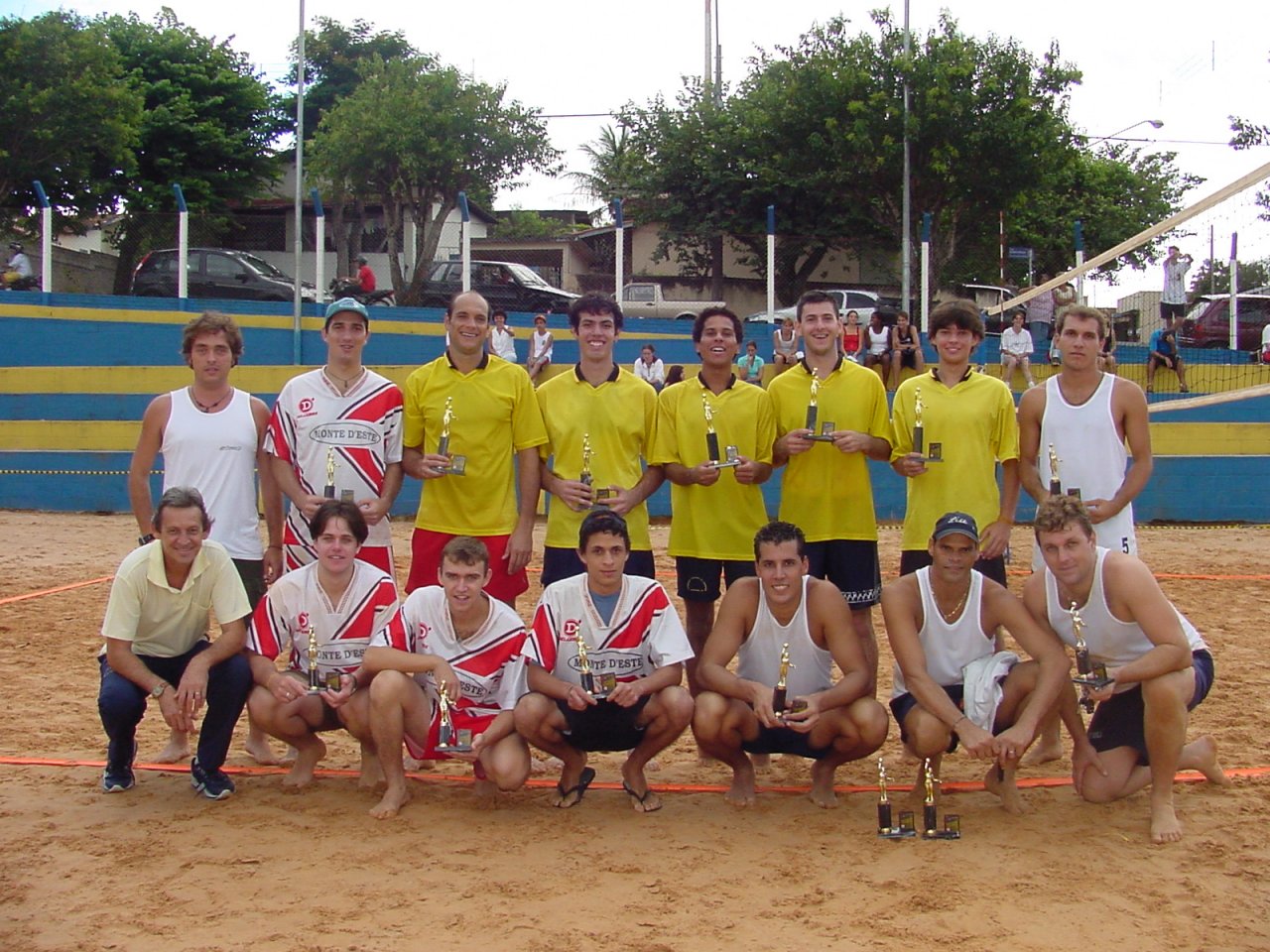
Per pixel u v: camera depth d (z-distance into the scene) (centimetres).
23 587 1166
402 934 414
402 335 2255
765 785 592
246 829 520
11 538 1511
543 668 544
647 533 636
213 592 562
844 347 2062
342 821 532
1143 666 506
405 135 2902
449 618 556
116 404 2023
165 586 553
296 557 616
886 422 645
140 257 2447
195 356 610
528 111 3162
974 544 530
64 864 478
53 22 2767
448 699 536
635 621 550
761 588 557
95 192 2891
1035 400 632
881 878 467
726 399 633
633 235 3428
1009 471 637
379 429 620
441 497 623
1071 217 3250
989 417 625
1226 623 1003
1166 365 2131
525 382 629
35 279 2439
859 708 535
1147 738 512
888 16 2825
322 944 407
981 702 529
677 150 3173
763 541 530
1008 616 539
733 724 547
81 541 1495
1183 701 502
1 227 2452
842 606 551
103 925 421
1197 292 2688
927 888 455
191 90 3325
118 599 548
